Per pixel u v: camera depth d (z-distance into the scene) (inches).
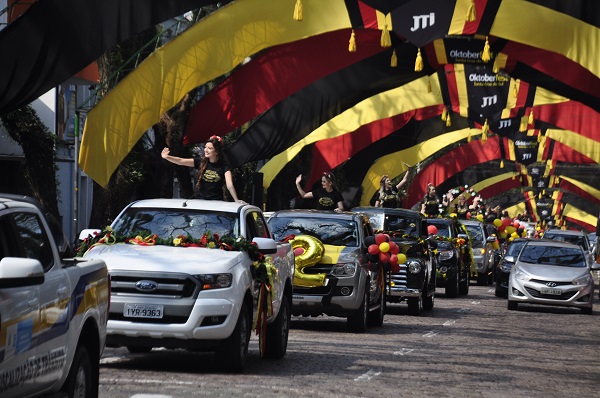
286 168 2699.3
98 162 1523.1
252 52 1569.9
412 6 1526.8
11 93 1369.3
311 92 1973.4
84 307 483.8
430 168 3496.6
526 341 1155.3
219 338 712.4
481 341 1118.4
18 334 398.9
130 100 1537.9
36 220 456.8
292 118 1978.3
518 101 2235.5
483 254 2465.6
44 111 2251.5
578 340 1208.2
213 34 1557.6
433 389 725.3
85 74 2046.0
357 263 1120.2
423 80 2300.7
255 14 1561.3
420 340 1088.8
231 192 1011.3
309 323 1241.4
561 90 1914.4
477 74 2224.4
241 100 1851.6
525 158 3358.8
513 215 5876.0
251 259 771.4
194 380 693.9
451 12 1518.2
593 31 1537.9
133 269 708.0
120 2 1370.6
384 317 1393.9
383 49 1851.6
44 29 1360.7
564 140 2952.8
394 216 1535.4
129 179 1940.2
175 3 1386.6
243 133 1974.7
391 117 2501.2
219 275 713.6
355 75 1956.2
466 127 2714.1
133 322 703.7
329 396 658.8
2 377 387.2
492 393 724.7
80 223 2549.2
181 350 874.8
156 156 2038.6
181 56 1549.0
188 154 2082.9
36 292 419.5
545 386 781.9
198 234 794.2
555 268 1704.0
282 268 850.1
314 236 1162.6
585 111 2421.3
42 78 1364.4
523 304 1868.8
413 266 1419.8
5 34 1360.7
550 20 1534.2
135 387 653.3
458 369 854.5
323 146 2554.1
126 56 1907.0
